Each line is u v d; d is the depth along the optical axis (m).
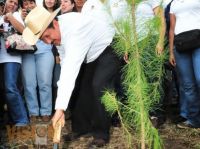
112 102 3.09
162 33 3.15
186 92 4.68
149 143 3.11
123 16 2.96
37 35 3.63
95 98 4.03
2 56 4.77
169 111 5.22
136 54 2.92
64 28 3.60
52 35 3.62
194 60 4.48
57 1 4.81
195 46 4.43
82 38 3.56
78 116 4.36
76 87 4.20
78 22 3.58
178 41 4.50
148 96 3.03
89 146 4.24
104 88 3.98
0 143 4.37
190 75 4.60
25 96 5.11
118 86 4.06
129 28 2.88
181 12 4.48
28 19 3.65
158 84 3.36
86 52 3.59
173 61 4.68
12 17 4.69
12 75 4.77
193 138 4.51
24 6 4.74
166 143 4.37
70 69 3.38
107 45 3.90
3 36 4.75
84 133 4.44
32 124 4.82
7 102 4.81
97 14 3.73
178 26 4.51
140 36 2.94
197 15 4.46
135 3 2.85
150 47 3.17
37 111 5.12
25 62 5.00
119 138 4.36
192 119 4.74
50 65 5.05
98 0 3.76
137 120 2.96
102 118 4.09
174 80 5.18
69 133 4.64
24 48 4.75
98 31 3.79
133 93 2.93
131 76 2.95
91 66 4.07
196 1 4.43
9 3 4.74
